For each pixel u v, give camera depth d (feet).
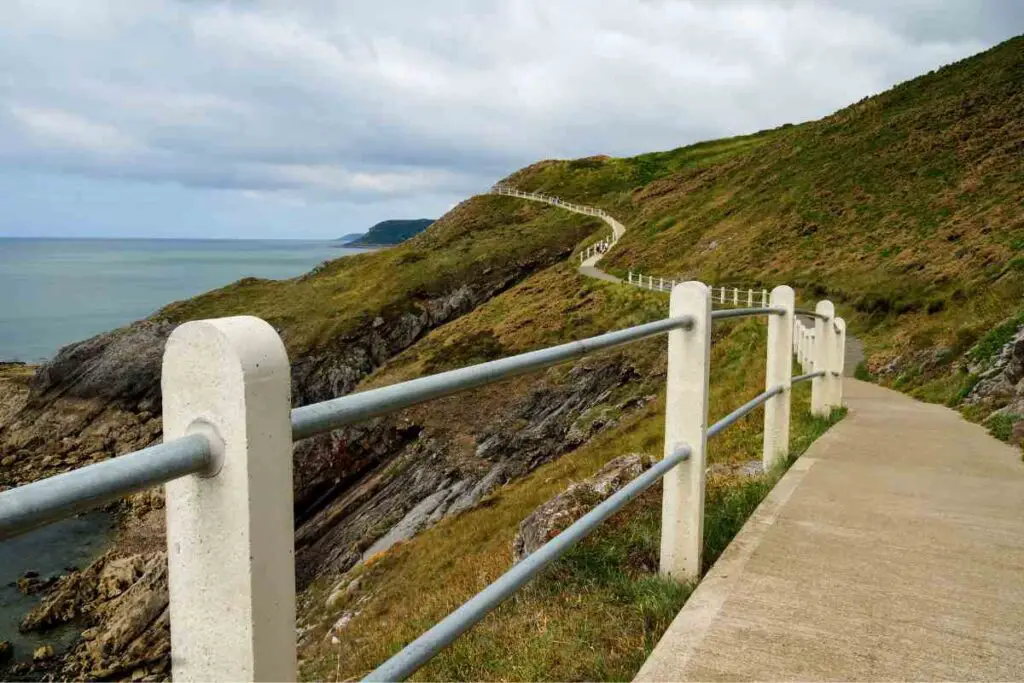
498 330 136.87
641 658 9.51
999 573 11.71
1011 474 18.66
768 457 19.99
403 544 53.47
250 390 3.70
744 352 63.52
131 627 64.54
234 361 3.67
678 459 11.23
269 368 3.83
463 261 214.28
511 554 22.38
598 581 12.81
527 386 99.76
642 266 151.64
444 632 5.95
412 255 223.51
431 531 52.54
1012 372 32.73
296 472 104.22
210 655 3.90
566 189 290.97
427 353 147.84
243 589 3.75
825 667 8.76
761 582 11.23
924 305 72.79
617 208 234.58
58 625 69.05
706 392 11.61
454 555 39.32
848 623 9.89
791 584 11.16
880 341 70.69
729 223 152.66
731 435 27.71
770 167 177.58
